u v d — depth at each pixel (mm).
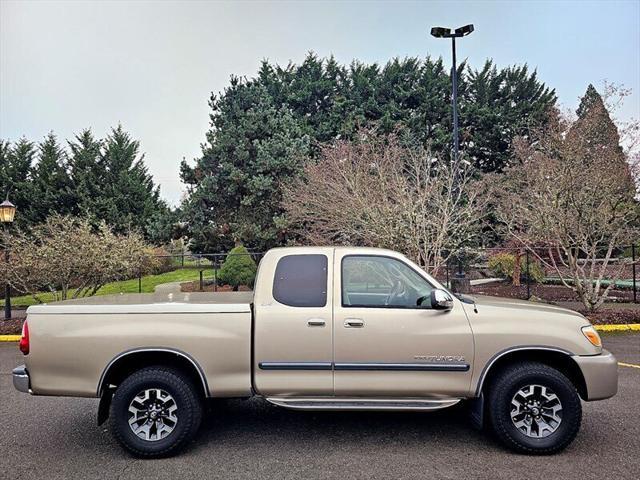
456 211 14445
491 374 4770
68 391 4633
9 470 4359
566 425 4551
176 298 5398
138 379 4637
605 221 11617
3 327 12477
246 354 4656
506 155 31047
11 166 33438
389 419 5621
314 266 4875
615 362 4703
